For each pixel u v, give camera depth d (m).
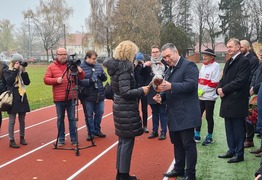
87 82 7.32
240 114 5.70
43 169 5.88
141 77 7.57
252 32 58.72
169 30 51.78
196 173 5.43
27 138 8.16
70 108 7.27
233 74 5.65
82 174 5.61
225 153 6.38
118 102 4.93
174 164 5.62
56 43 70.94
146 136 8.16
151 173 5.61
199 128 7.35
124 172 5.03
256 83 6.27
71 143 7.58
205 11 68.50
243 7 64.94
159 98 5.04
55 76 7.09
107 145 7.42
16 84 7.24
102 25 49.22
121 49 4.83
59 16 67.81
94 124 8.12
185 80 4.77
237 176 5.27
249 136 6.86
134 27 46.19
